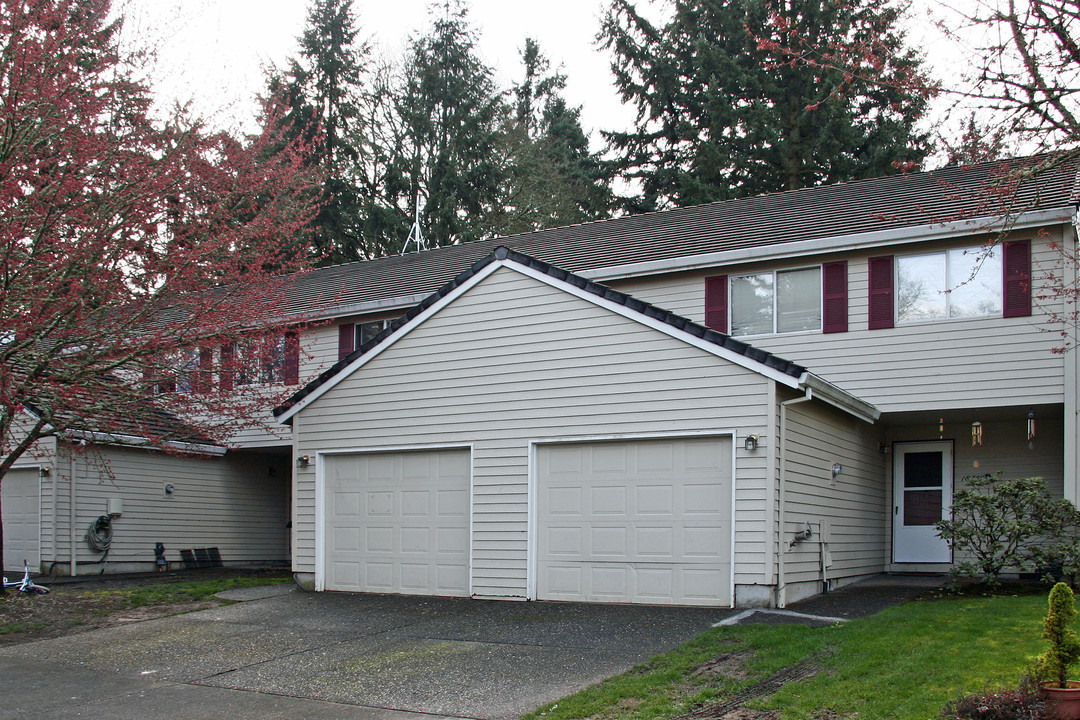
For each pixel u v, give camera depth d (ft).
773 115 97.30
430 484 43.75
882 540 51.37
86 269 41.29
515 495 40.88
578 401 39.81
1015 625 27.73
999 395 44.14
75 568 56.54
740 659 26.43
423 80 126.93
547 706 23.36
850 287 48.16
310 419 47.39
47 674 29.50
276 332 50.29
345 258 117.50
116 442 54.65
